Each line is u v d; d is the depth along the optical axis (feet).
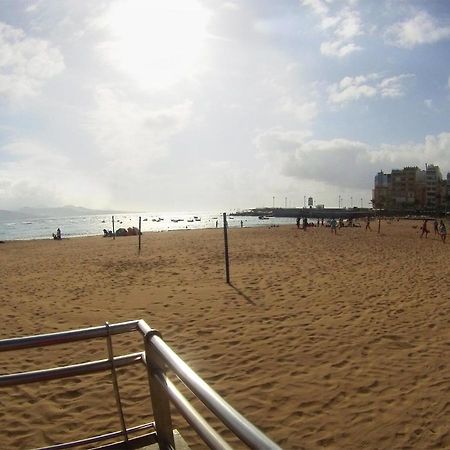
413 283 34.88
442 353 18.10
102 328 6.71
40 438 12.20
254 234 122.72
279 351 18.93
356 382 15.38
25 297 34.83
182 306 28.94
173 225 353.92
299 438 11.85
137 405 13.99
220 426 12.41
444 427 12.15
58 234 141.59
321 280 37.22
